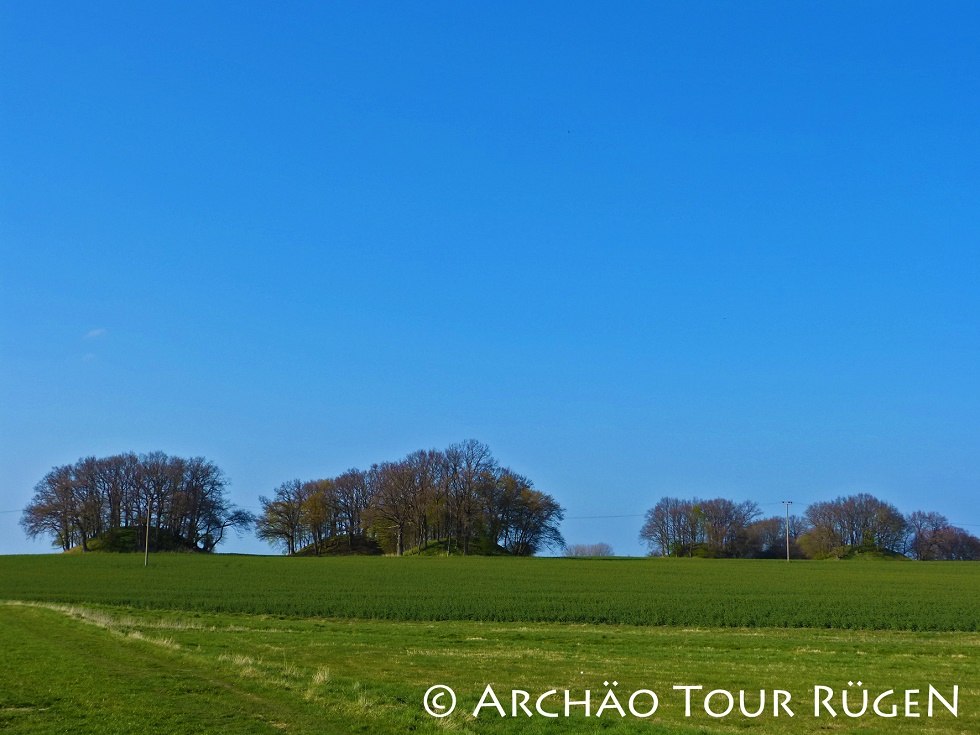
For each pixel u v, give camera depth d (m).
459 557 121.69
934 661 31.73
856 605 59.03
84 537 139.38
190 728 18.41
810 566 109.69
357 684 23.22
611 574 90.31
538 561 114.25
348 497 154.25
